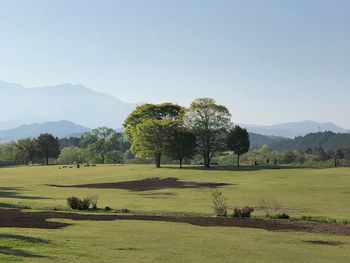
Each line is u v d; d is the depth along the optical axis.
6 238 23.25
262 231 29.97
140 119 121.88
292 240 26.88
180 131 107.06
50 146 179.12
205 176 86.12
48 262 17.83
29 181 83.50
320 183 68.25
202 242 25.08
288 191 61.00
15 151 177.12
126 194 59.66
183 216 37.28
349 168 91.69
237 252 22.44
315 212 41.69
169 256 20.64
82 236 25.47
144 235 26.81
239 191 62.53
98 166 124.44
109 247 22.38
